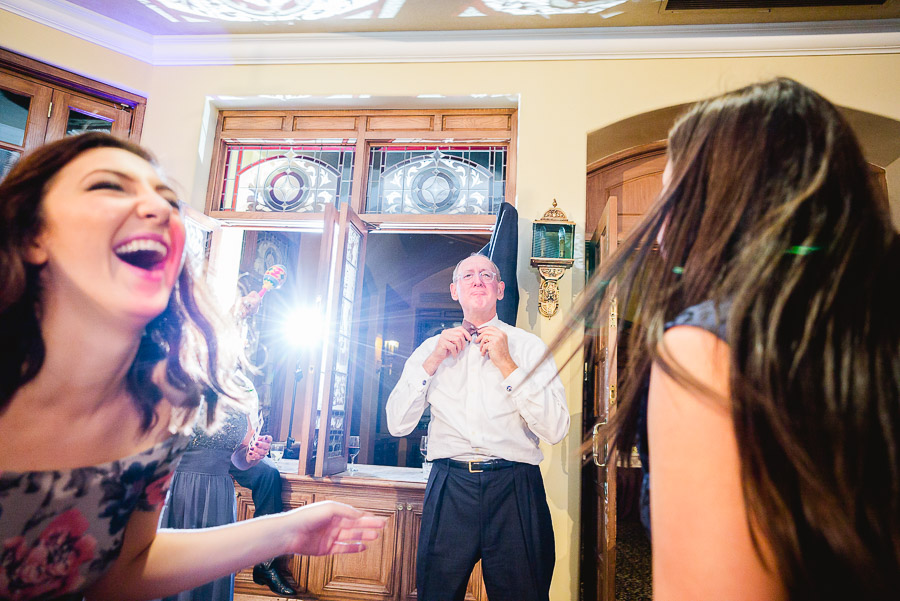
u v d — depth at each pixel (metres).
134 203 0.59
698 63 3.35
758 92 0.53
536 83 3.45
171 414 0.76
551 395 2.21
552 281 3.12
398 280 7.72
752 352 0.41
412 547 2.95
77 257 0.58
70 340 0.60
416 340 7.63
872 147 3.44
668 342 0.47
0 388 0.59
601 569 2.78
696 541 0.41
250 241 5.05
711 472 0.42
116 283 0.59
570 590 2.86
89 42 3.50
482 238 7.02
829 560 0.38
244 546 0.83
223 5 3.31
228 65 3.70
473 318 2.54
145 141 3.63
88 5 3.36
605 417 2.75
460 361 2.38
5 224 0.57
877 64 3.21
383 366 7.52
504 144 3.66
